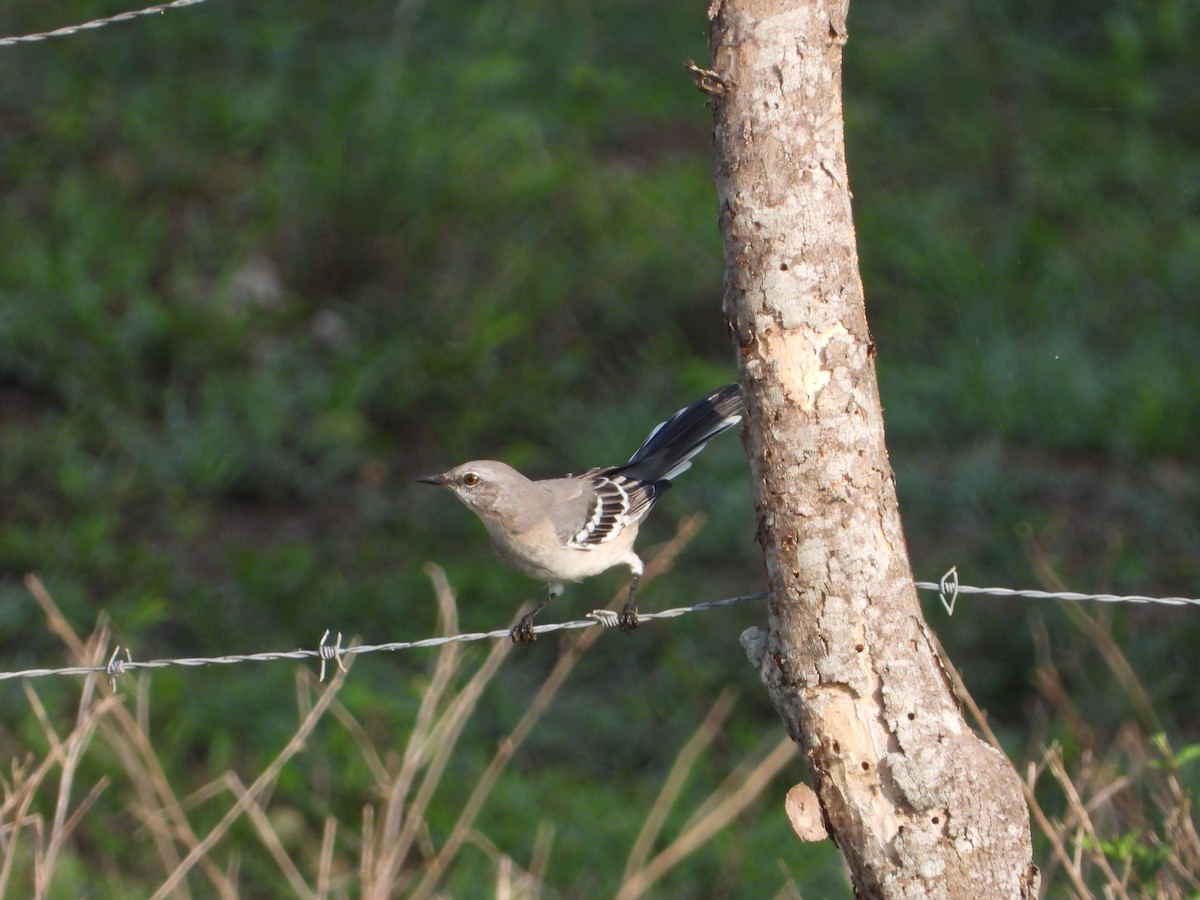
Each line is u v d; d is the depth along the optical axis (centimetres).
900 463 1514
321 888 728
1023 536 1335
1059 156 2016
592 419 1586
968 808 529
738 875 975
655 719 1188
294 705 1138
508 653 1249
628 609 869
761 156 534
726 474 1490
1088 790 896
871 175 1970
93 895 930
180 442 1488
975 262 1797
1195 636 1232
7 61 1973
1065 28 2252
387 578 1344
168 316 1597
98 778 1031
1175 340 1706
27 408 1530
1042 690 1061
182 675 1185
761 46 532
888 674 534
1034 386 1609
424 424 1593
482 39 2111
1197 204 1936
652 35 2247
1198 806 878
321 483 1493
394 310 1669
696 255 1792
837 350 536
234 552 1368
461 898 938
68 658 1197
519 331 1661
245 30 2081
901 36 2247
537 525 837
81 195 1728
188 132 1872
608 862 998
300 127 1880
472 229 1733
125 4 2097
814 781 545
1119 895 676
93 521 1376
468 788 1057
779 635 546
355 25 2144
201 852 698
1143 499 1459
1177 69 2173
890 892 531
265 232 1722
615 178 1900
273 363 1590
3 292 1595
